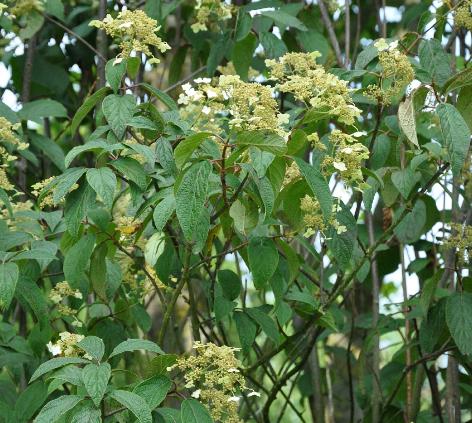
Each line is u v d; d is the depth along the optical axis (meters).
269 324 2.72
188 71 4.29
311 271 3.13
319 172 2.16
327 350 3.81
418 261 3.20
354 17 4.16
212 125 2.45
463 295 2.75
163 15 3.41
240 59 3.26
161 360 2.20
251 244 2.46
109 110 2.31
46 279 3.70
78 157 3.83
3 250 2.53
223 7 3.16
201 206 2.05
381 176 2.80
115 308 3.05
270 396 3.00
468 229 2.77
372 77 2.86
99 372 2.00
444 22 3.10
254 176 2.12
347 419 3.98
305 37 3.30
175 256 2.68
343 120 2.20
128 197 2.93
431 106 2.46
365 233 3.34
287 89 2.23
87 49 3.91
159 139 2.29
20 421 2.68
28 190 3.61
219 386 2.57
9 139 2.59
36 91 3.90
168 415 2.19
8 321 3.36
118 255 2.95
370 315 3.48
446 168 2.73
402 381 3.20
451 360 3.09
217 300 2.67
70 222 2.28
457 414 3.06
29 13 3.46
